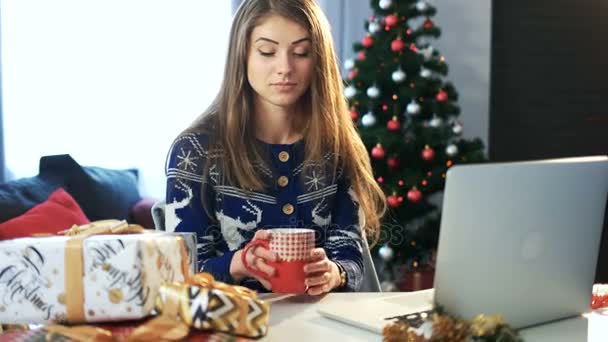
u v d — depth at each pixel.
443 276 1.03
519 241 1.08
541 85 4.45
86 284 1.02
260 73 1.57
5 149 3.77
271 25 1.55
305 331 1.11
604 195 1.18
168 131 4.05
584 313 1.25
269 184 1.65
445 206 1.01
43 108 3.83
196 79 4.07
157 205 1.78
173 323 0.99
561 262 1.15
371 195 1.78
